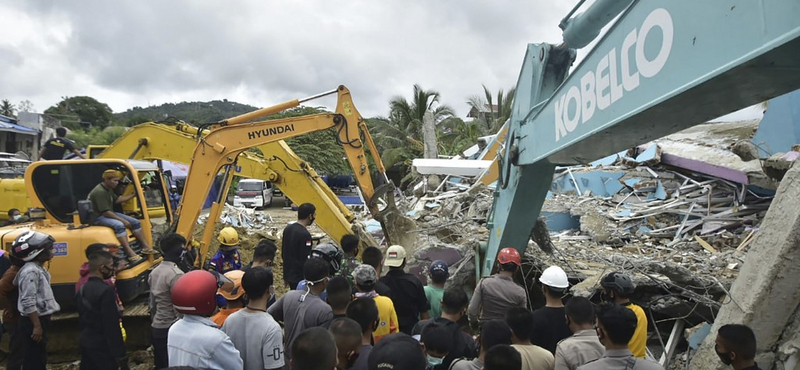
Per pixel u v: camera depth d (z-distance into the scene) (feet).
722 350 9.95
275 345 10.62
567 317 10.84
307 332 8.11
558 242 27.48
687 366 16.20
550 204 32.89
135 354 20.75
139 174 26.63
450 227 27.20
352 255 17.90
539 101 13.25
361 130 26.73
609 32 8.14
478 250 22.03
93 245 15.17
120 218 21.74
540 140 12.42
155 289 15.87
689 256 24.09
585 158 11.33
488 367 8.26
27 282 15.53
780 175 23.26
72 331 20.67
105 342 14.73
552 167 14.55
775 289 13.41
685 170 33.88
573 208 31.55
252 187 88.48
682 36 6.06
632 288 12.42
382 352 8.55
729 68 5.16
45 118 101.71
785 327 13.66
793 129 26.00
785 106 26.48
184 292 9.74
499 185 17.70
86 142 112.27
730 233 26.37
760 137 28.04
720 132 39.24
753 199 28.58
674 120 7.24
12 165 51.70
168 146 27.37
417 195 49.42
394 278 15.02
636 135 8.39
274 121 24.86
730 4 5.18
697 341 16.53
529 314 10.67
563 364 10.00
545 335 12.44
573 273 21.42
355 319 11.03
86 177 22.21
